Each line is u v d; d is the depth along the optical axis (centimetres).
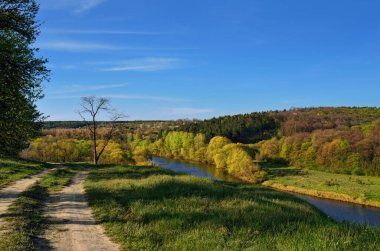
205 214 1470
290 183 7438
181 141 13000
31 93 1709
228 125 15100
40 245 1067
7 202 1747
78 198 2000
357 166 8869
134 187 2272
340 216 4703
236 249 997
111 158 7012
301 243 974
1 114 1609
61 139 8938
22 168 3678
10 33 1638
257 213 1473
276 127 15288
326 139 10219
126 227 1270
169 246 1058
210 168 9719
